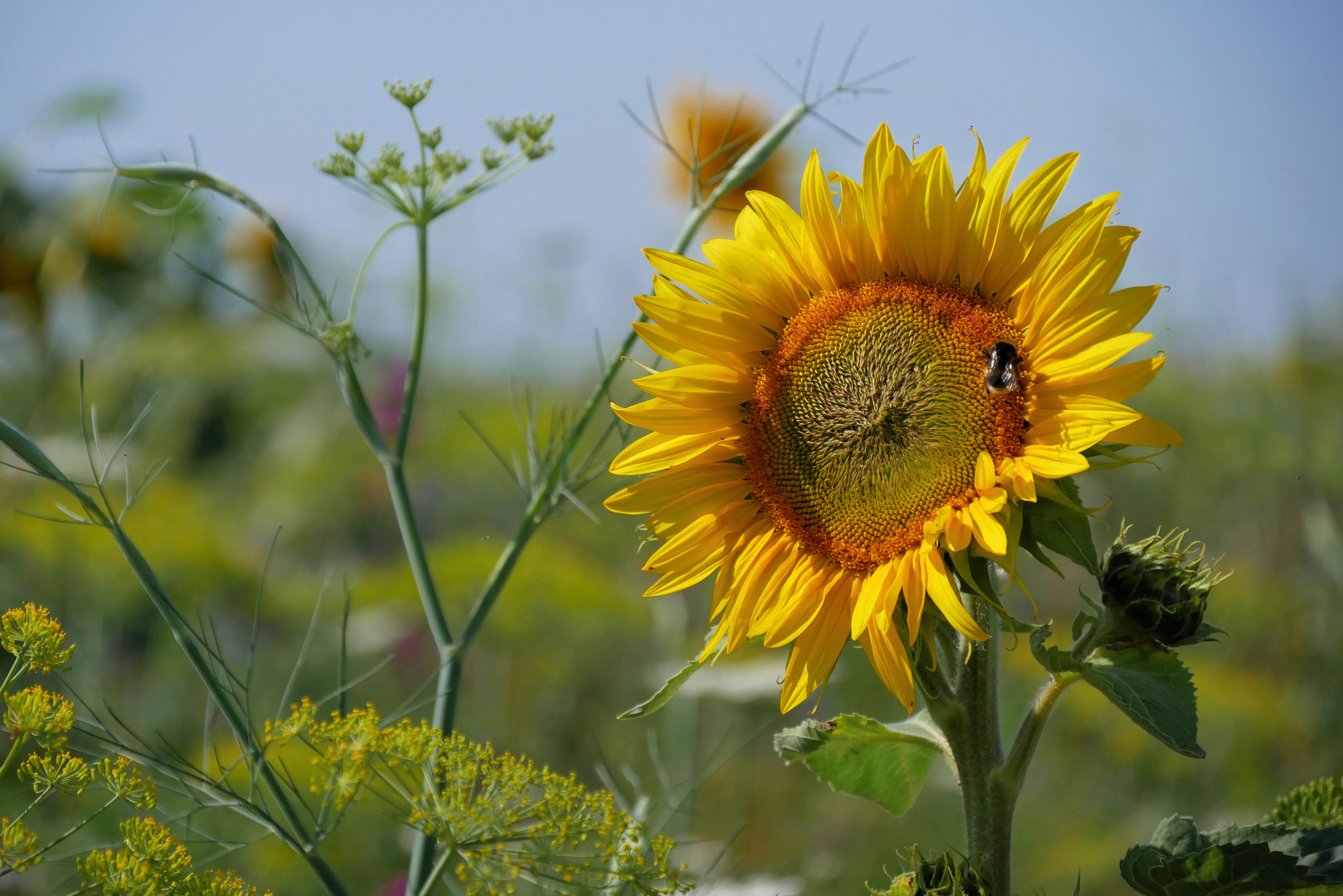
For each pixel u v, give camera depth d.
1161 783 1.72
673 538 0.98
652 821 1.14
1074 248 0.92
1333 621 1.80
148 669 1.84
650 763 1.75
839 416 0.96
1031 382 0.93
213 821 1.35
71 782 0.90
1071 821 1.67
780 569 0.97
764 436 0.97
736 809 1.60
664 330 0.98
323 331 1.03
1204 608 0.92
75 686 1.64
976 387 0.94
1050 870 1.55
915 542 0.94
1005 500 0.91
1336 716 1.73
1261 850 0.89
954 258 0.96
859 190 0.97
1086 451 0.92
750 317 0.98
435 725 1.01
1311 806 0.98
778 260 0.98
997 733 0.93
